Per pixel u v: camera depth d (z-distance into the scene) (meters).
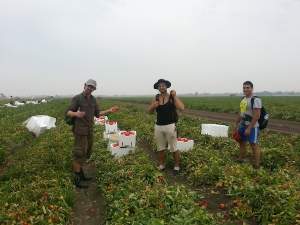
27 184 10.19
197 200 9.39
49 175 10.91
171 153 13.45
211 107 47.66
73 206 9.45
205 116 35.38
